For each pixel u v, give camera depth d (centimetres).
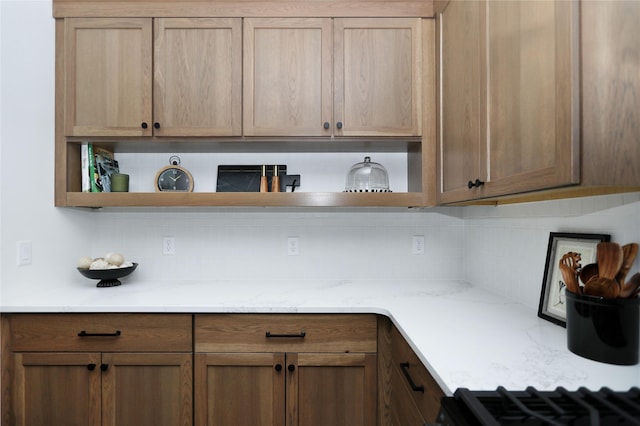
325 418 147
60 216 177
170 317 147
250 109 169
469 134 132
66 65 170
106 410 146
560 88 82
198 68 169
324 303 151
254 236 204
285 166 201
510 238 155
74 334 145
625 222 98
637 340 88
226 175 200
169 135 169
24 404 145
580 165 79
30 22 159
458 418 70
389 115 170
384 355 147
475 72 127
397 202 172
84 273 174
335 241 204
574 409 68
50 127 170
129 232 202
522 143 98
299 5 169
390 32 171
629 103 80
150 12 169
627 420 64
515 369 86
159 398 146
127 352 146
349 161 203
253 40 169
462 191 138
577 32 80
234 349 147
